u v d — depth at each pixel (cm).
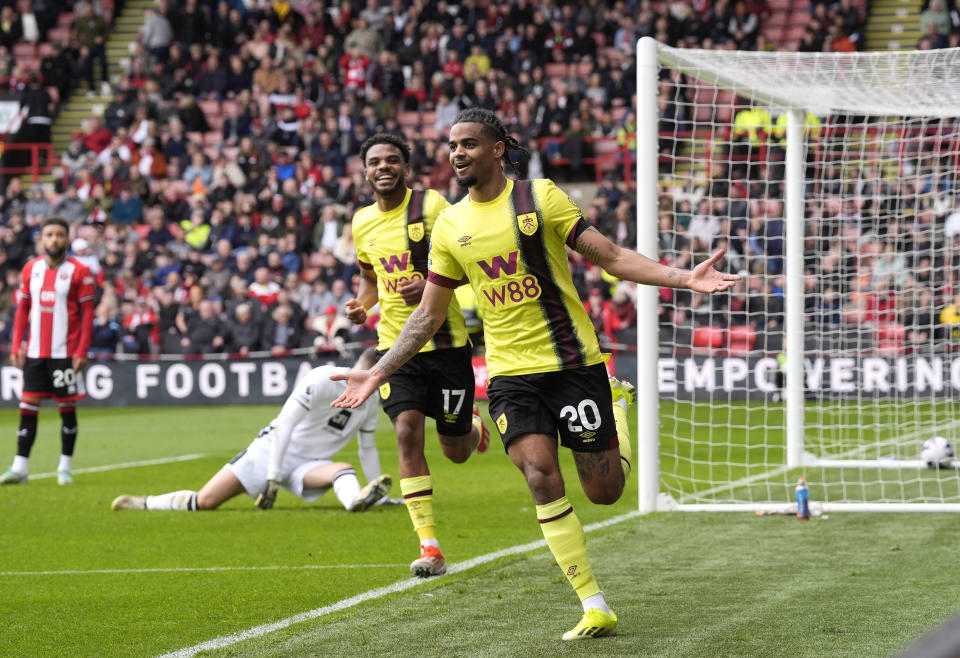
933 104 1507
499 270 700
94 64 4394
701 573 911
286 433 1288
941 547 1023
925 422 2275
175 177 3919
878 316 2648
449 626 735
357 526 1195
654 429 1284
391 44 4159
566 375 706
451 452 1006
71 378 1625
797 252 1702
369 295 1059
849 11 3806
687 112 3497
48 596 861
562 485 705
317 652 675
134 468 1838
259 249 3541
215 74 4175
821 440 1858
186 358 3186
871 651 652
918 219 2902
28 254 3622
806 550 1017
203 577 930
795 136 1677
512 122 3778
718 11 3866
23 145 4088
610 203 3462
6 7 4472
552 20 4078
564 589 848
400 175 973
